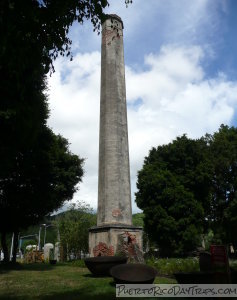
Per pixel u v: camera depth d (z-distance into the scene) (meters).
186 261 14.74
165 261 15.64
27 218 21.61
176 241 28.75
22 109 10.73
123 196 18.31
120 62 21.58
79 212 35.00
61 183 25.84
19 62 6.11
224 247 8.24
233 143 37.91
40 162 20.59
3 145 13.42
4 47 5.46
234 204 33.78
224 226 36.78
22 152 19.38
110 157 18.83
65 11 6.27
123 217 17.89
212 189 35.94
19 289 9.85
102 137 19.50
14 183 20.41
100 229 17.31
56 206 26.77
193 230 28.25
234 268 9.77
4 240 22.44
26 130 12.98
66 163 26.94
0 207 20.61
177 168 32.06
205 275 8.37
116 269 9.34
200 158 32.28
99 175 18.97
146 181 30.86
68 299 8.14
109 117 19.70
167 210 29.55
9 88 10.32
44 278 12.66
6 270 16.64
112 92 20.38
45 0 6.19
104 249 16.55
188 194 29.36
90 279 11.95
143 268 9.41
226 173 37.09
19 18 5.74
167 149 33.09
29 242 61.66
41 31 6.36
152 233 30.23
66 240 32.12
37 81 13.36
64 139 28.72
